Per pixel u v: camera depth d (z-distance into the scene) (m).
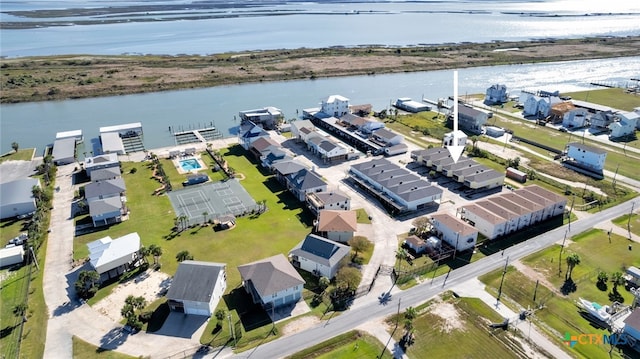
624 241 86.81
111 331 64.62
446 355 60.41
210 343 62.16
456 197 105.50
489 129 149.62
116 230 91.00
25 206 96.94
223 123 163.88
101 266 74.44
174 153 130.25
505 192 105.00
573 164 123.50
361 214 97.75
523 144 140.75
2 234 89.88
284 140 145.25
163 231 90.62
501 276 76.62
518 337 63.41
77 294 72.25
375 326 65.44
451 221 86.12
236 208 100.19
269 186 111.94
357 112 170.00
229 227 92.00
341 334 63.81
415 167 122.94
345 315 67.75
